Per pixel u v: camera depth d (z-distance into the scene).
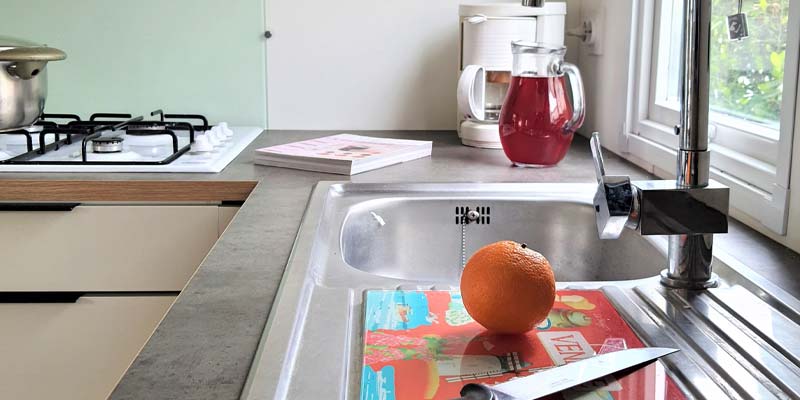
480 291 0.79
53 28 2.15
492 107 1.96
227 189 1.54
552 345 0.79
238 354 0.72
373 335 0.80
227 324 0.80
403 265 1.44
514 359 0.75
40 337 1.59
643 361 0.72
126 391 0.65
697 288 0.92
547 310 0.80
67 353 1.60
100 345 1.59
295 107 2.21
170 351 0.73
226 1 2.14
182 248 1.57
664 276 0.95
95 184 1.54
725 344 0.77
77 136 1.97
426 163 1.74
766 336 0.77
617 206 0.85
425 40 2.19
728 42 1.43
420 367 0.73
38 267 1.57
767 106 1.26
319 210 1.28
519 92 1.64
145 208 1.55
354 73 2.20
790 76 1.08
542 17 1.89
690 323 0.82
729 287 0.92
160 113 2.01
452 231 1.44
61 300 1.56
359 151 1.71
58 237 1.56
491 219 1.44
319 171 1.63
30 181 1.53
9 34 2.14
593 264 1.40
